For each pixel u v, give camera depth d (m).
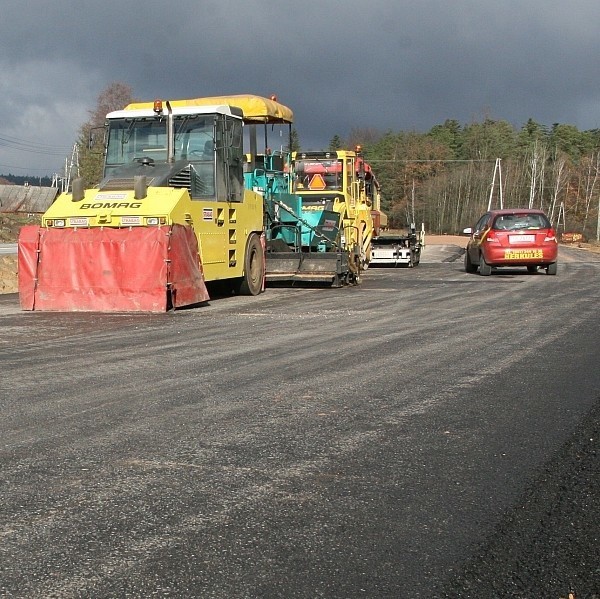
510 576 3.23
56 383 6.84
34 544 3.52
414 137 110.44
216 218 13.88
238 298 14.78
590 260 30.16
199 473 4.47
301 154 21.39
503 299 13.98
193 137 14.05
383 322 10.82
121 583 3.16
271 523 3.76
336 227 17.70
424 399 6.25
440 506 3.99
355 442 5.09
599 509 3.95
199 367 7.54
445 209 102.31
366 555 3.42
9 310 12.82
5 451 4.88
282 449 4.93
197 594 3.07
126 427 5.41
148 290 12.20
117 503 4.01
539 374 7.19
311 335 9.60
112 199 12.70
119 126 14.36
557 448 4.96
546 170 103.94
